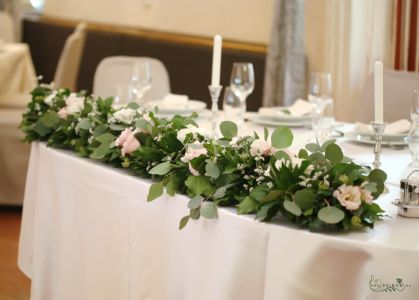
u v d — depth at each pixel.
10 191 4.14
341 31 3.81
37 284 2.33
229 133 1.68
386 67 3.72
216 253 1.56
